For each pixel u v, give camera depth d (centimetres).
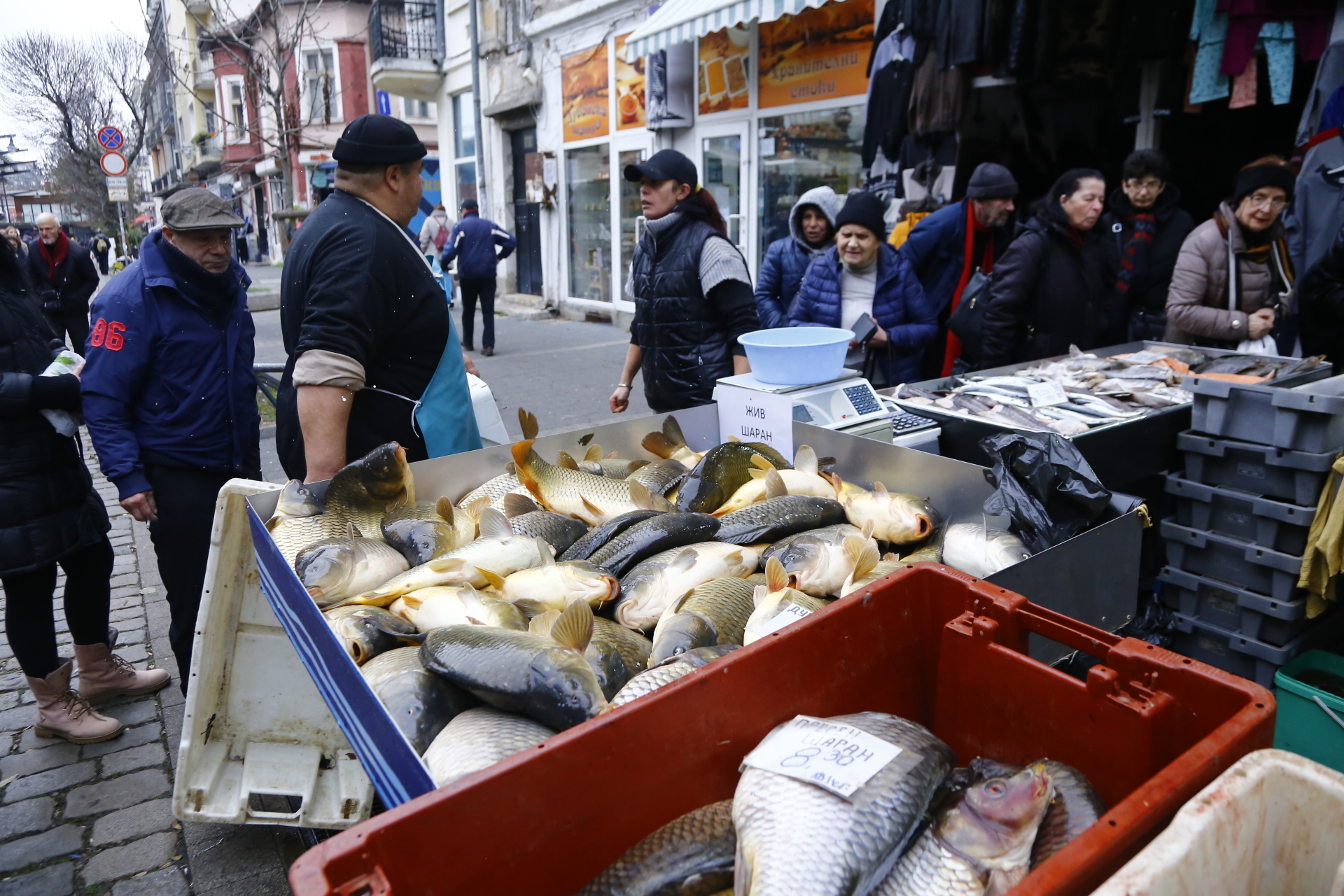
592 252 1359
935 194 635
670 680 145
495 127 1557
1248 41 492
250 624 243
